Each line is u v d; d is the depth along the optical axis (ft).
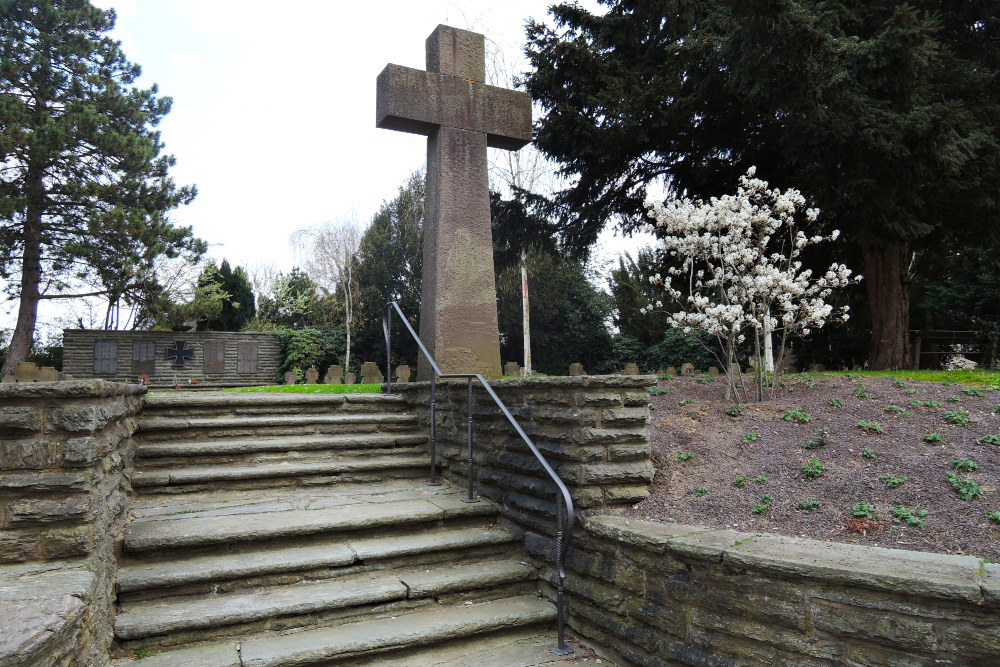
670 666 10.15
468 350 20.65
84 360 71.72
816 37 25.70
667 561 10.35
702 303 18.75
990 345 50.55
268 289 111.96
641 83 37.96
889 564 8.41
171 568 11.69
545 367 90.43
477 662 11.19
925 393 16.62
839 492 11.85
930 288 59.41
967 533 9.84
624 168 42.55
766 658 8.99
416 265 95.09
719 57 31.68
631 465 12.84
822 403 16.69
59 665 6.91
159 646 10.38
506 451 15.01
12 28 68.69
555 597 12.97
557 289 89.15
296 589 12.07
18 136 61.00
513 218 46.14
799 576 8.66
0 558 8.70
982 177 29.94
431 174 21.62
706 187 41.75
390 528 14.16
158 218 66.64
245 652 10.32
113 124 72.38
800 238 20.12
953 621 7.48
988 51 33.94
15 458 8.93
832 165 30.35
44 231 68.59
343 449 18.38
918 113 25.89
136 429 16.65
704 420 16.61
